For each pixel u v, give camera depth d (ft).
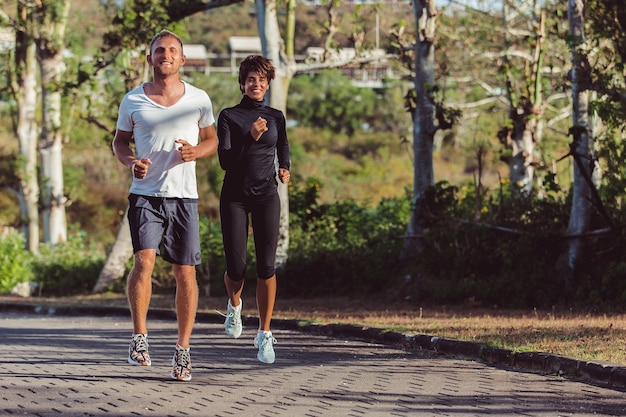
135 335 29.55
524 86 88.69
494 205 71.97
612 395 29.01
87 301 77.15
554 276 63.26
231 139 31.94
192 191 30.27
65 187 116.37
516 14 120.98
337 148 277.64
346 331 47.19
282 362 36.27
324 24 83.25
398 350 40.93
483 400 27.84
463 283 66.28
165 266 87.35
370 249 77.92
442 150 251.60
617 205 64.64
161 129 29.78
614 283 59.82
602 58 65.51
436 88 73.87
